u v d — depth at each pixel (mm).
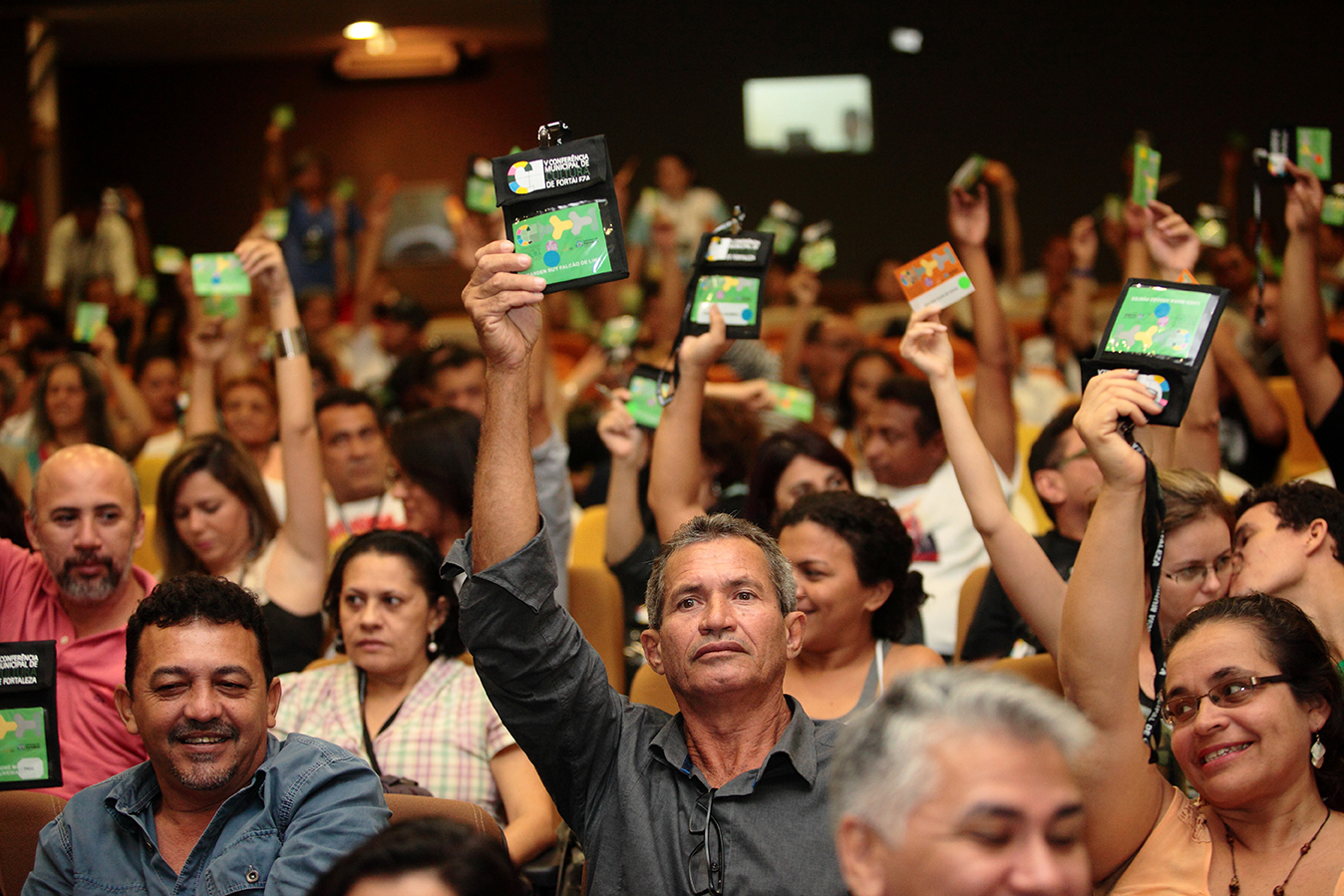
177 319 6535
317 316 7828
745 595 2172
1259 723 2016
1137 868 2131
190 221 13258
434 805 2352
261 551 3652
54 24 11719
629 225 11062
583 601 3486
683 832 2131
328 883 1445
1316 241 3492
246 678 2225
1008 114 11117
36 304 7699
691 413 2988
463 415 3592
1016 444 3885
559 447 3281
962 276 2854
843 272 11352
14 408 6004
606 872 2156
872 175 11273
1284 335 3545
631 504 3812
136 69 13141
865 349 5090
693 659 2131
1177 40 10898
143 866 2227
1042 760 1375
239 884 2156
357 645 2959
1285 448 4273
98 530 2906
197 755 2188
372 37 12461
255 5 11305
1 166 11195
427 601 3012
